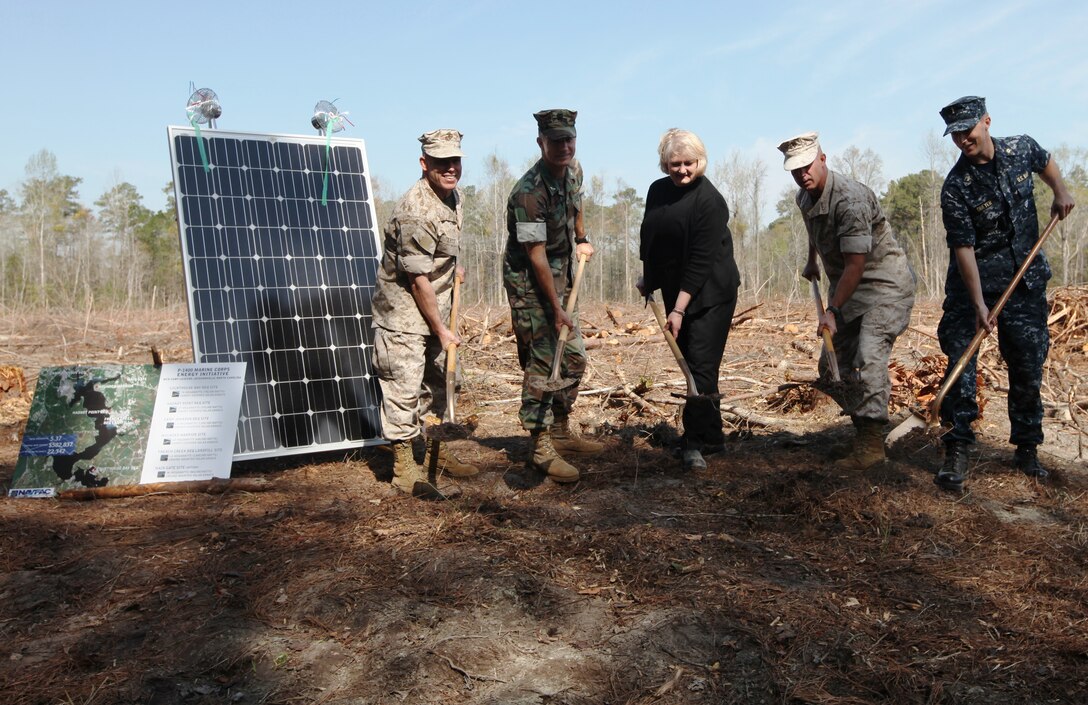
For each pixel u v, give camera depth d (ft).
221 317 18.31
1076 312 31.17
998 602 11.37
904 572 12.41
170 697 9.53
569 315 16.47
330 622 11.11
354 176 20.63
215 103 19.19
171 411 17.43
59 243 178.91
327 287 19.40
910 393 22.44
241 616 11.27
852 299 16.87
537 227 15.93
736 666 10.00
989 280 15.72
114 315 62.28
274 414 18.29
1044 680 9.50
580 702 9.38
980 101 15.07
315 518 15.01
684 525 14.51
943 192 15.58
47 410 16.96
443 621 11.02
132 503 16.17
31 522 14.76
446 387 15.85
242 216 19.04
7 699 9.39
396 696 9.55
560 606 11.44
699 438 17.83
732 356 32.76
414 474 16.74
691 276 17.22
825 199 16.21
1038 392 16.29
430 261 15.83
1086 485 16.21
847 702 9.27
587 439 20.85
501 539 13.60
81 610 11.61
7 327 54.13
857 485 15.42
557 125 15.42
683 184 17.11
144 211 191.52
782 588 11.85
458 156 15.66
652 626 10.82
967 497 15.43
